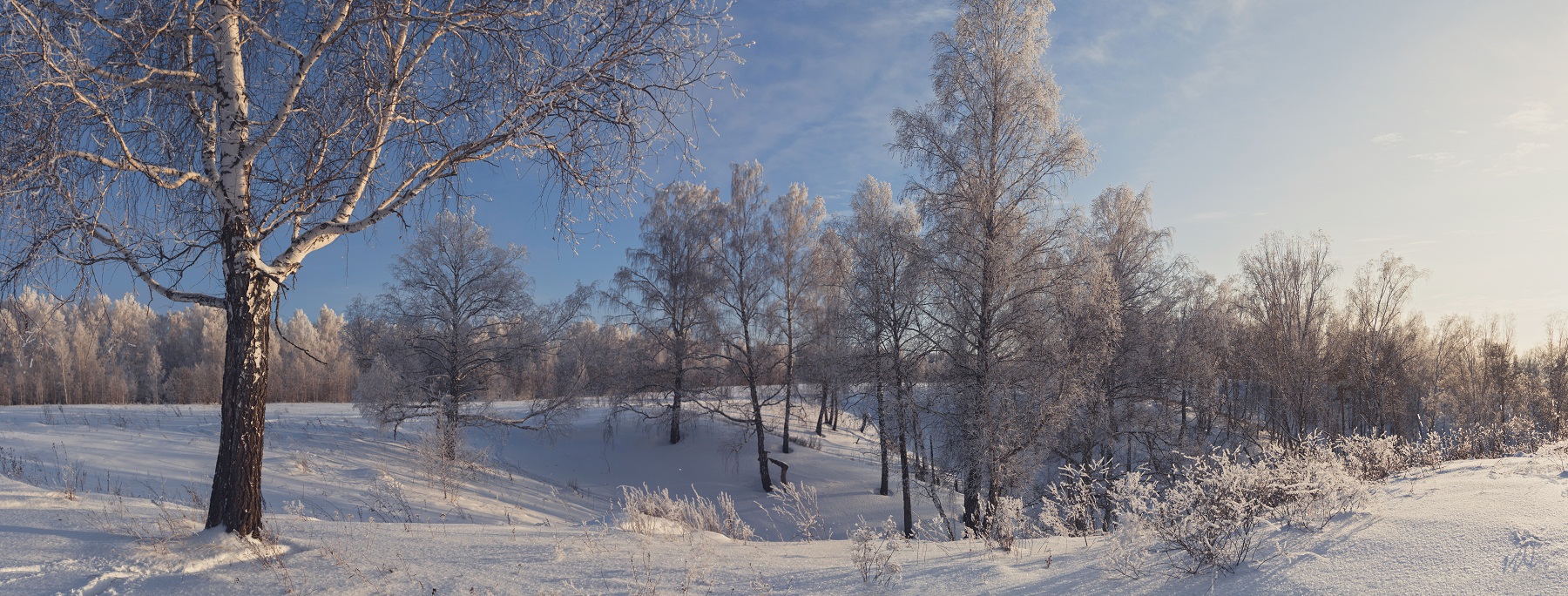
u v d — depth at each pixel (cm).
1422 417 3403
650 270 2605
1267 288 2916
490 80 571
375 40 571
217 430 1938
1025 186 1456
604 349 2611
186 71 514
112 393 5094
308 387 5772
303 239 549
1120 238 2047
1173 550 430
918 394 1681
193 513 655
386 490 1226
